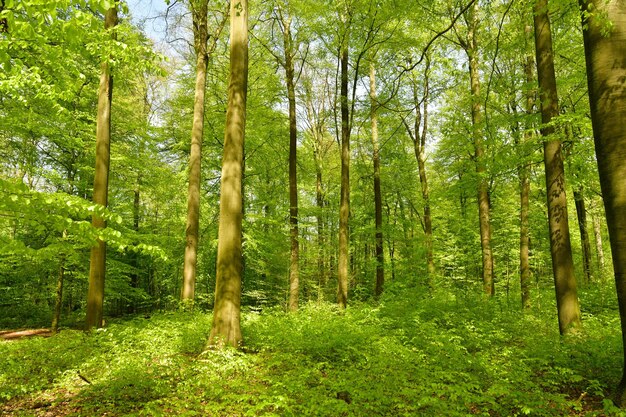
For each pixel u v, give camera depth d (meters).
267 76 17.34
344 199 14.91
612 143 5.05
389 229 18.97
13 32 4.75
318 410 4.55
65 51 6.14
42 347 7.98
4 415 5.00
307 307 14.01
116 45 6.56
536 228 19.84
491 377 5.72
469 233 22.09
